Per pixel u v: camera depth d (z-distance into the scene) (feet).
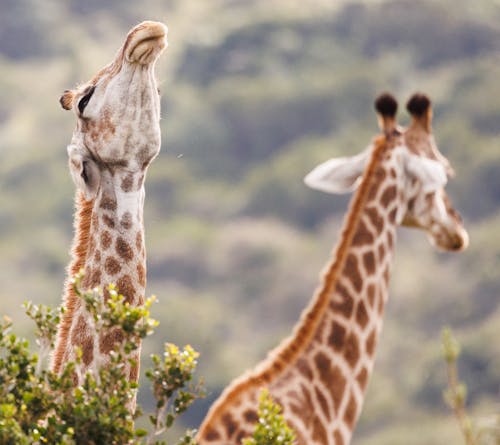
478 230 244.83
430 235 46.39
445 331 38.17
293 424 40.37
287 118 307.58
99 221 31.37
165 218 279.90
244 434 39.52
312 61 330.75
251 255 257.75
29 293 240.32
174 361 28.99
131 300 31.35
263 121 306.55
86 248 32.30
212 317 222.07
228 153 302.25
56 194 284.20
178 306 219.20
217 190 287.07
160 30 29.89
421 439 168.76
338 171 47.67
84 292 29.58
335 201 277.64
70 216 277.23
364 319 42.91
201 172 294.25
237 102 307.37
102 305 28.78
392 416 180.96
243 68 327.06
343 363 42.01
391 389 188.85
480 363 184.03
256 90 309.63
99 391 28.37
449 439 167.22
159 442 28.84
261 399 30.58
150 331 28.60
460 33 325.83
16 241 263.29
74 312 31.45
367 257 43.78
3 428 27.14
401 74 319.47
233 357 207.10
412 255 234.58
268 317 241.76
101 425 27.73
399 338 209.67
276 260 256.32
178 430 170.09
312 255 258.16
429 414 180.14
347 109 308.60
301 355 41.73
